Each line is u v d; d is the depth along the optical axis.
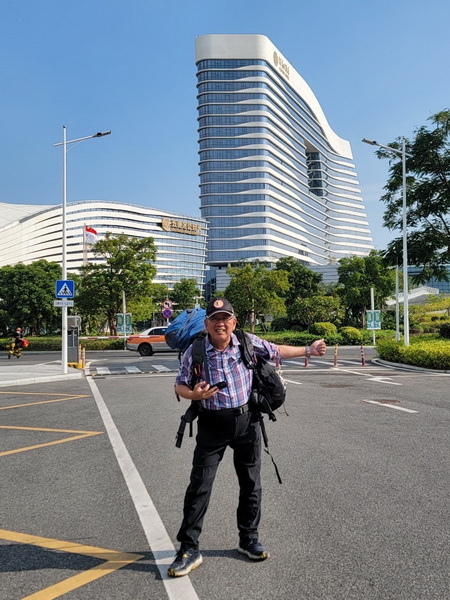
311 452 6.73
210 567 3.54
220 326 3.51
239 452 3.68
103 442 7.71
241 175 149.75
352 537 3.99
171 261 149.50
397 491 5.09
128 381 17.39
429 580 3.28
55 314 55.53
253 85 151.00
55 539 4.11
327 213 199.88
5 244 156.50
